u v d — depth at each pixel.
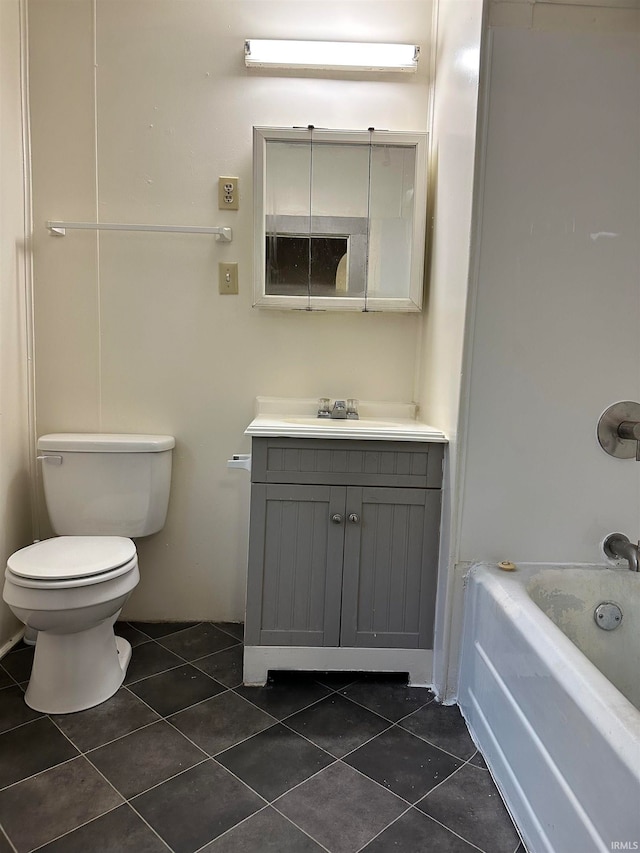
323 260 2.01
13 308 1.92
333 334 2.10
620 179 1.55
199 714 1.58
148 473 1.94
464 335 1.58
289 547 1.72
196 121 2.01
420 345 2.10
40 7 1.95
